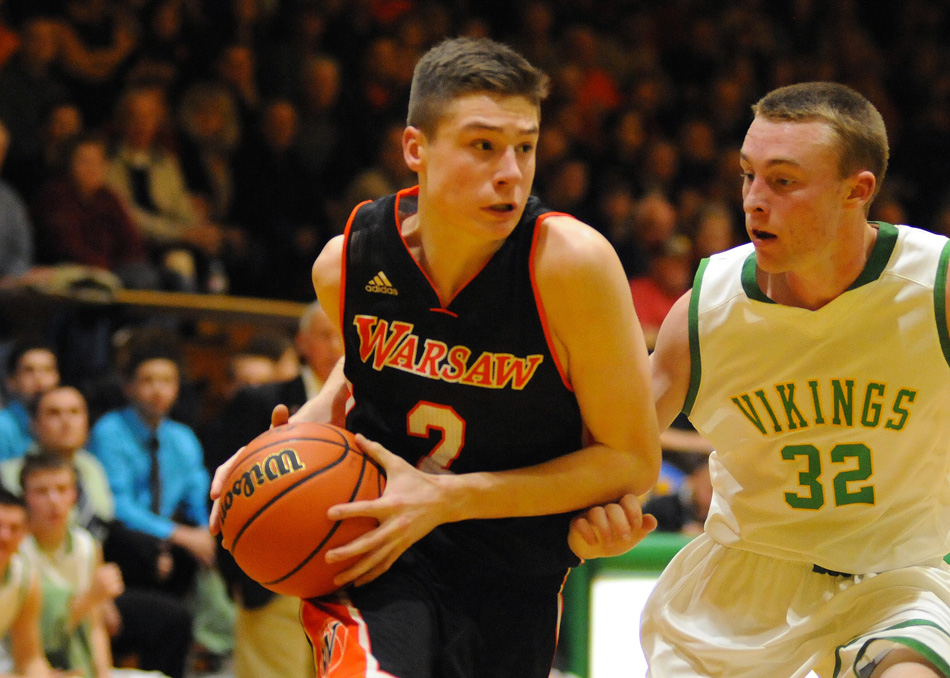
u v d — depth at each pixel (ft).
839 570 22.00
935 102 100.37
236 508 19.33
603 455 19.98
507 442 20.33
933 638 20.07
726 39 96.27
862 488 21.84
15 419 48.73
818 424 21.84
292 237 69.97
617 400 19.57
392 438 20.80
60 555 40.81
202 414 58.80
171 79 71.77
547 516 20.66
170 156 67.56
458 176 18.30
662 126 90.89
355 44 79.36
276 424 21.07
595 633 38.86
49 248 59.11
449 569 20.72
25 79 64.64
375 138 75.92
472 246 19.36
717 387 22.49
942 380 21.27
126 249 61.11
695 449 51.98
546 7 90.84
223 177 70.90
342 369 22.93
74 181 59.62
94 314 55.36
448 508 19.22
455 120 18.21
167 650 45.34
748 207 20.79
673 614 23.31
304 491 18.99
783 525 22.47
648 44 93.91
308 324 40.06
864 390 21.49
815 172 20.20
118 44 70.33
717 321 22.18
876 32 105.19
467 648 20.71
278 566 19.27
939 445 21.76
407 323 20.18
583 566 38.91
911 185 95.76
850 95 20.68
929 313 21.07
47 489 40.11
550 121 81.61
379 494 19.45
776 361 21.86
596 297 18.93
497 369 19.79
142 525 47.37
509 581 21.01
